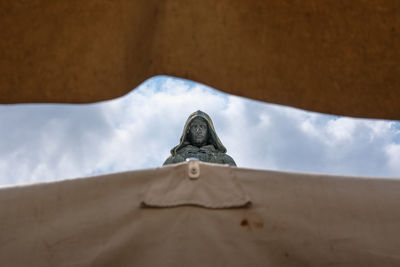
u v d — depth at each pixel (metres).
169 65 2.03
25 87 1.90
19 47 1.87
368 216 2.17
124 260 2.05
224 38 2.00
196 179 2.21
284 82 2.02
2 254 2.06
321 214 2.17
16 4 1.82
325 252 2.10
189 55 2.02
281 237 2.11
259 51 2.00
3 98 1.91
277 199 2.19
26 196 2.19
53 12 1.85
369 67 2.00
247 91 2.02
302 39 1.99
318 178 2.26
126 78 1.94
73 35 1.88
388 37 1.96
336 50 1.99
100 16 1.87
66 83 1.91
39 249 2.07
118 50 1.92
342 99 2.03
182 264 2.03
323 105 2.03
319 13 1.95
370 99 2.03
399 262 2.08
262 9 1.97
